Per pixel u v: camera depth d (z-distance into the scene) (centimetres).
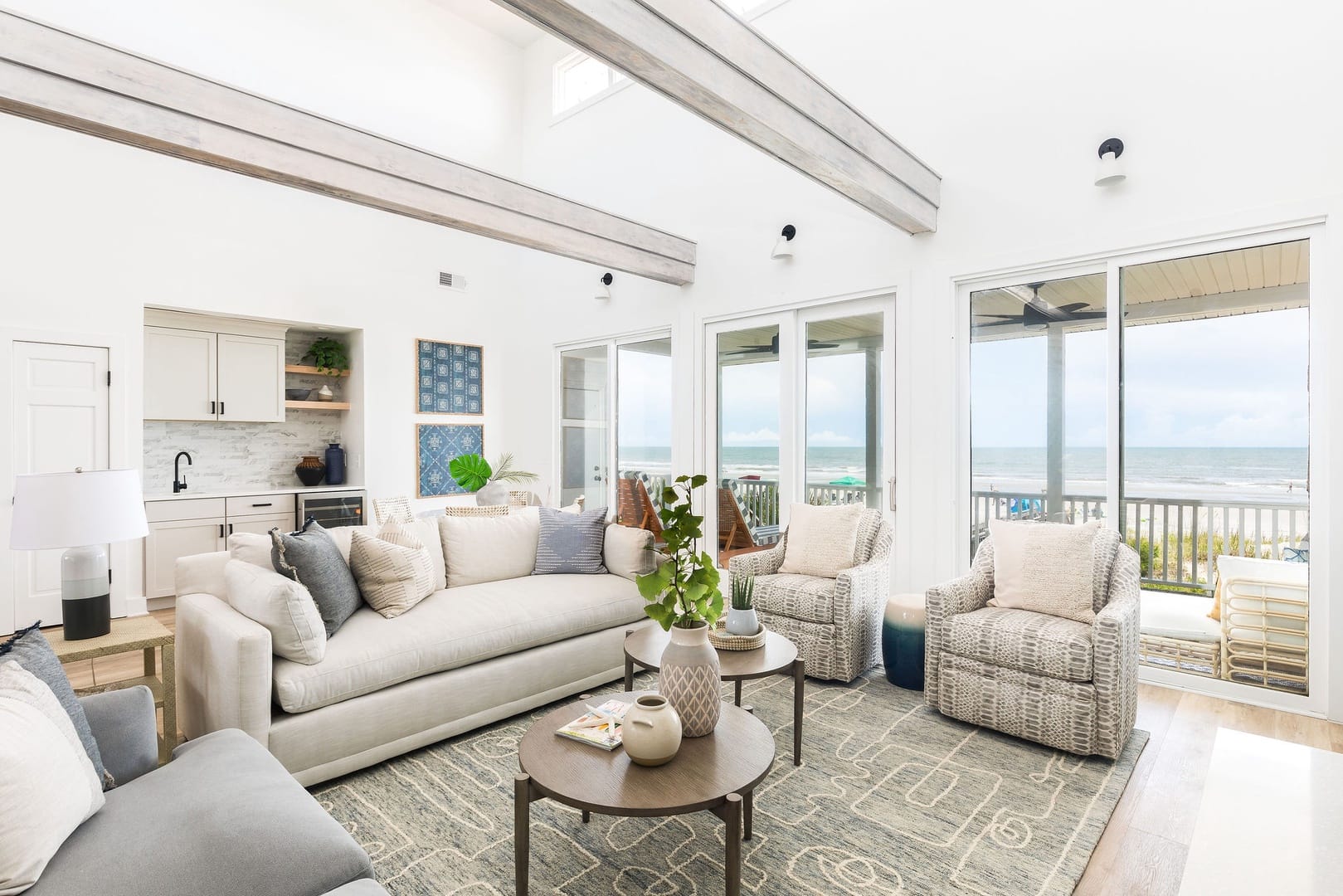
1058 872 188
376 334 616
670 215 564
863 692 326
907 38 419
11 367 422
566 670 311
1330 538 287
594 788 160
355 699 243
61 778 130
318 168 327
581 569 371
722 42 259
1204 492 326
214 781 158
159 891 121
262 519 550
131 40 498
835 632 332
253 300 539
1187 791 233
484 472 600
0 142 421
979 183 388
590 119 645
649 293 581
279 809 145
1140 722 289
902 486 421
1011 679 269
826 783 237
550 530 379
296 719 228
